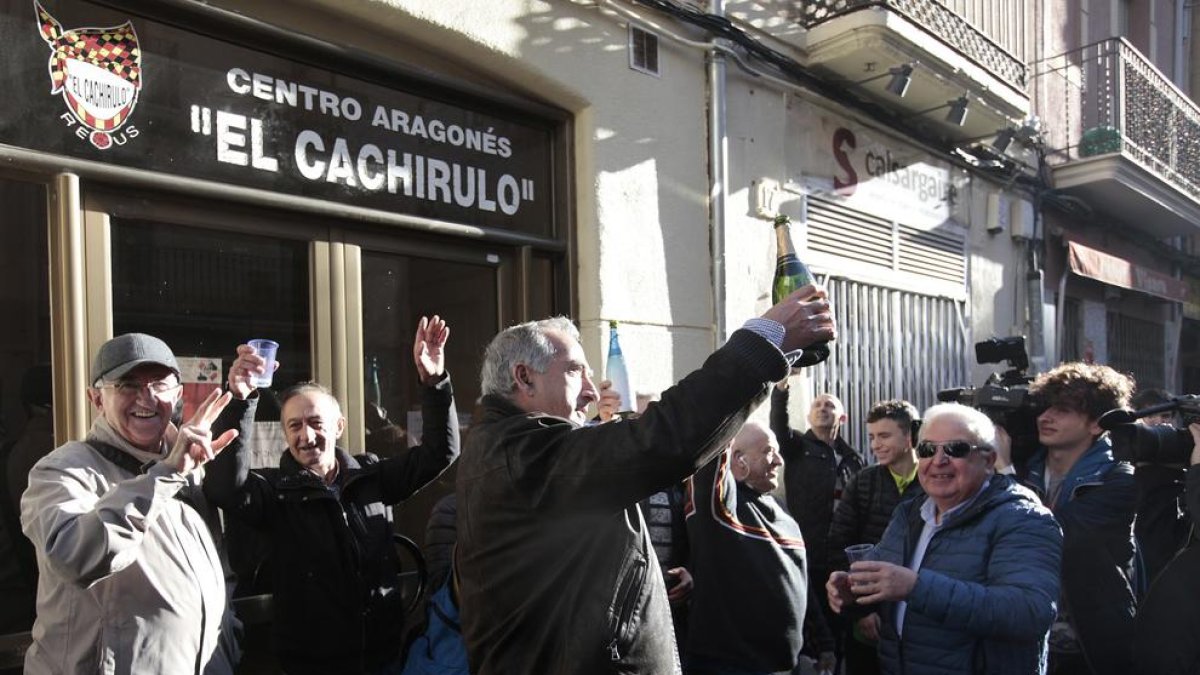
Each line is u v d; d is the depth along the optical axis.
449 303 4.20
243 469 2.66
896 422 3.97
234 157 3.41
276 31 3.48
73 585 2.11
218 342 3.38
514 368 1.97
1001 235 8.29
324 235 3.70
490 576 1.85
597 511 1.69
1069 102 9.44
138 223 3.18
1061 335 9.14
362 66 3.79
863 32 5.66
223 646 2.56
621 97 4.73
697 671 3.03
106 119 3.07
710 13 5.17
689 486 3.07
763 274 5.56
